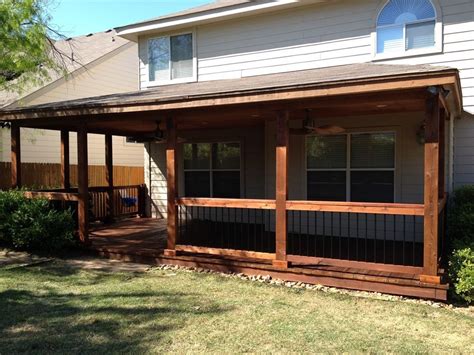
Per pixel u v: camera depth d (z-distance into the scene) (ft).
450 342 12.21
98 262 22.76
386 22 26.91
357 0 27.78
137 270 21.03
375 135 26.13
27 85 36.70
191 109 21.26
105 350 11.46
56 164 42.65
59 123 25.85
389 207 16.63
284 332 12.84
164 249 23.24
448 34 25.08
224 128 33.27
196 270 20.90
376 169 26.16
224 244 25.03
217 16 32.19
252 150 32.35
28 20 29.50
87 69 47.34
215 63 33.65
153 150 38.27
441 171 21.30
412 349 11.68
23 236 23.89
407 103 18.74
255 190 32.30
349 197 26.99
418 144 24.86
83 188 24.71
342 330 13.07
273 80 22.89
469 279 15.02
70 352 11.32
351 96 17.20
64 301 15.78
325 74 21.17
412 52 26.08
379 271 17.79
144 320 13.76
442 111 19.94
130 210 39.14
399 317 14.28
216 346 11.78
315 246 22.33
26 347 11.61
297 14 30.04
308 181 28.25
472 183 24.80
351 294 16.98
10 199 25.03
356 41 27.91
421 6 25.82
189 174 35.76
